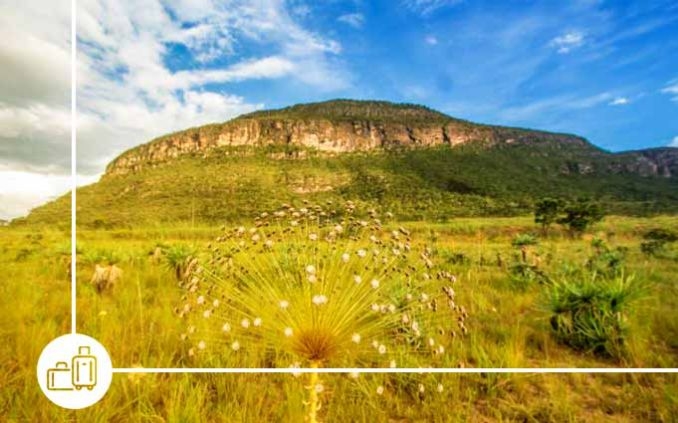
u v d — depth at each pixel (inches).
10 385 110.5
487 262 422.9
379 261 91.4
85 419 93.1
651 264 367.6
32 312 181.3
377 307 75.4
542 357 152.0
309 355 72.1
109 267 240.8
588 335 156.6
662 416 102.2
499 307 216.4
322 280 74.8
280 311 73.9
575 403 115.7
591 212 1202.6
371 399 108.7
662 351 151.3
